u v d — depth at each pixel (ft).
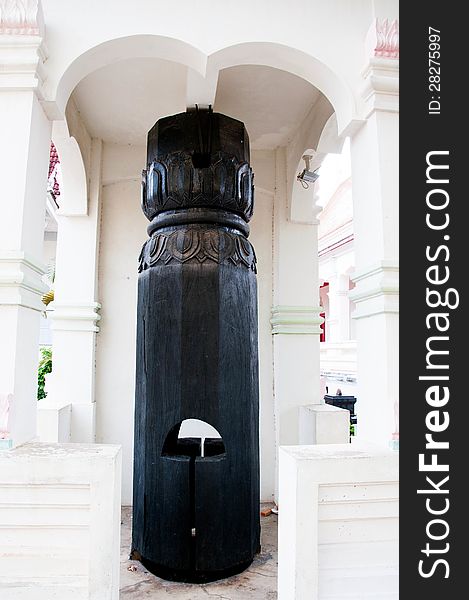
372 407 7.03
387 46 7.00
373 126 7.12
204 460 8.99
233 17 7.20
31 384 6.84
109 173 13.94
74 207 13.28
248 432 9.46
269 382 14.05
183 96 11.55
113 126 13.10
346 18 7.44
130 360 13.75
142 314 9.68
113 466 5.89
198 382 8.96
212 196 9.39
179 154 9.46
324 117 11.25
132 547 9.86
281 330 13.64
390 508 6.15
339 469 6.00
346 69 7.36
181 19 7.13
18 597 5.78
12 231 6.41
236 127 9.82
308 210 13.96
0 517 5.87
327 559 6.01
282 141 13.97
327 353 33.81
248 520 9.39
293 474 6.07
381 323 6.77
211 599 8.33
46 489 5.88
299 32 7.30
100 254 13.93
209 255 9.23
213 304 9.10
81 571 5.83
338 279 33.65
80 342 13.12
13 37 6.58
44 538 5.88
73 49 6.99
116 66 10.29
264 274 14.40
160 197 9.60
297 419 13.51
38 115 6.91
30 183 6.66
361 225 7.54
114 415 13.53
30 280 6.48
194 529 8.87
